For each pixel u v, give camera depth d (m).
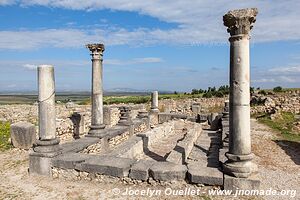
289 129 16.91
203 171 6.93
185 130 18.48
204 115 20.31
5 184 7.52
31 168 8.16
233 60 6.67
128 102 35.44
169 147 13.43
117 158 8.02
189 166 7.31
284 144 13.20
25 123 11.52
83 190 6.96
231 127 6.77
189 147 11.04
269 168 9.40
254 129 17.31
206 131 17.30
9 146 11.57
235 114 6.67
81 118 14.95
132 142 11.24
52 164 7.91
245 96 6.61
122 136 13.66
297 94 31.12
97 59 11.69
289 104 24.09
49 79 8.20
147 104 32.97
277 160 10.43
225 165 6.76
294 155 11.20
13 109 19.86
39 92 8.23
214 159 9.66
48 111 8.20
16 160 9.73
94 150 10.62
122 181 7.25
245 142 6.62
